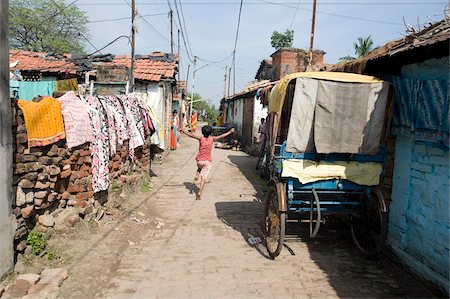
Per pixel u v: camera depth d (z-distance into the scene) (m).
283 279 4.25
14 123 3.79
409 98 4.40
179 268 4.46
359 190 4.91
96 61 13.83
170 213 6.90
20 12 26.00
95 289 3.82
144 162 9.20
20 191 3.89
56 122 4.48
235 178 10.70
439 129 3.87
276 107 4.97
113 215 5.96
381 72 5.23
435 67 4.13
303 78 4.46
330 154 4.70
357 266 4.65
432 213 4.11
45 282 3.60
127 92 9.90
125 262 4.56
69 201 5.07
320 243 5.43
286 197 4.71
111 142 6.28
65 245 4.53
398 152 4.79
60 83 9.62
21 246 3.91
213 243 5.38
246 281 4.17
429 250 4.14
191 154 15.48
